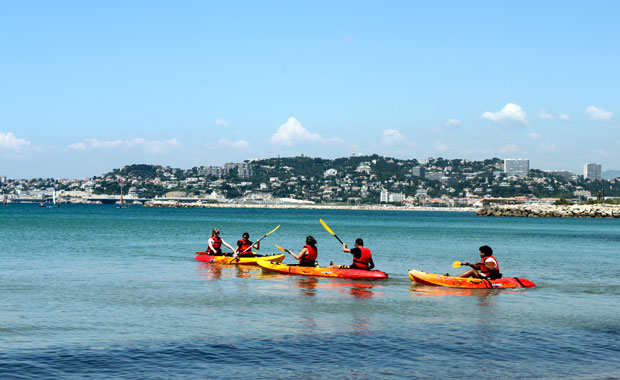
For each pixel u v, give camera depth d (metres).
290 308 16.95
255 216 163.25
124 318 15.27
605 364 11.54
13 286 20.62
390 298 18.98
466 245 47.53
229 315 15.80
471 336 13.66
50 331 13.73
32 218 106.50
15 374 10.52
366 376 10.63
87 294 19.06
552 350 12.51
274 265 25.59
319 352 12.10
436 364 11.38
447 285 21.73
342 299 18.67
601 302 18.81
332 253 37.66
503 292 20.75
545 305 18.06
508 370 11.08
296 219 138.25
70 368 10.91
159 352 12.01
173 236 53.00
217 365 11.19
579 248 45.97
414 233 69.56
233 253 29.98
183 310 16.45
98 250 36.00
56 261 29.20
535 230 83.25
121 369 10.89
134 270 25.91
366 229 81.50
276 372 10.80
